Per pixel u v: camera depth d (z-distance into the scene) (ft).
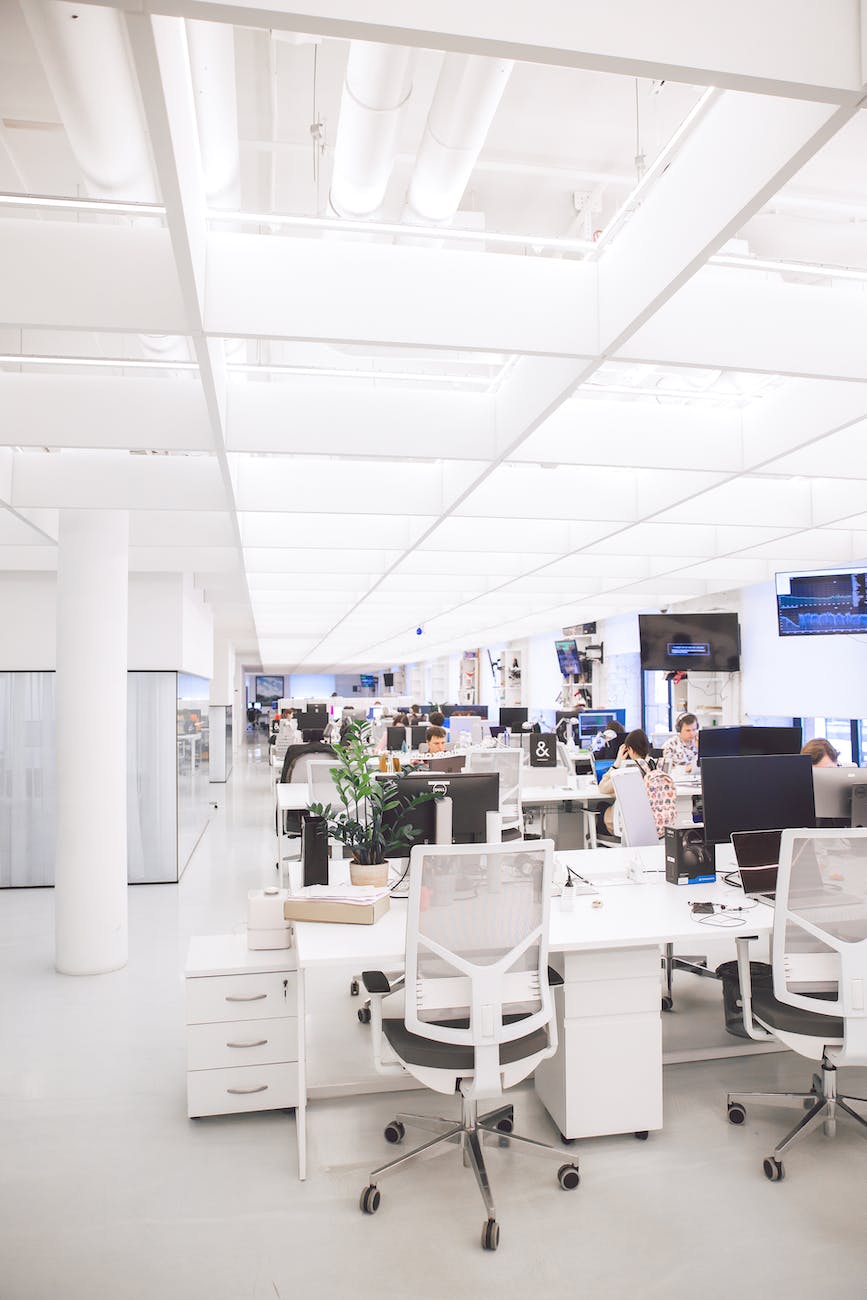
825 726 35.50
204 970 11.44
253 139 11.97
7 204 8.18
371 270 9.98
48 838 26.96
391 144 8.65
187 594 28.91
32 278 9.09
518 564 28.66
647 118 11.90
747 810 13.19
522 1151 10.66
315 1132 11.18
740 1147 10.69
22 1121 11.49
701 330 10.98
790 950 10.07
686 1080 12.64
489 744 37.29
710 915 11.68
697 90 11.24
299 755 31.27
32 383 13.52
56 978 17.62
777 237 14.82
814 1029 10.03
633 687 49.34
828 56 5.98
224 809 44.45
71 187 12.13
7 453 16.57
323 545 22.48
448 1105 11.92
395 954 10.08
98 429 13.56
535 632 58.44
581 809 27.81
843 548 26.81
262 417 14.01
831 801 13.73
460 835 13.67
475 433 15.05
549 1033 9.97
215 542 21.72
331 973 17.76
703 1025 14.70
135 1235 8.96
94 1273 8.34
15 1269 8.40
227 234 9.64
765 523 21.24
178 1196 9.68
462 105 7.90
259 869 28.86
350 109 8.05
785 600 31.65
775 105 7.04
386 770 24.66
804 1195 9.60
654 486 19.88
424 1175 10.12
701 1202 9.48
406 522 23.15
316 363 15.78
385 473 19.07
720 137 7.88
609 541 25.41
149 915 22.75
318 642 62.44
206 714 38.19
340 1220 9.21
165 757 27.07
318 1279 8.25
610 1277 8.23
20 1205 9.52
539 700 63.72
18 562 24.71
